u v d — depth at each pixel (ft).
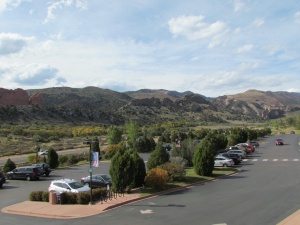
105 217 59.00
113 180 79.36
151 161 107.04
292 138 335.88
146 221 55.26
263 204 64.49
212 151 105.81
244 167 129.49
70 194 71.26
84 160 174.91
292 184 86.17
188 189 85.20
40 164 122.72
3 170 128.16
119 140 224.12
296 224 49.34
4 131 307.78
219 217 56.03
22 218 60.70
